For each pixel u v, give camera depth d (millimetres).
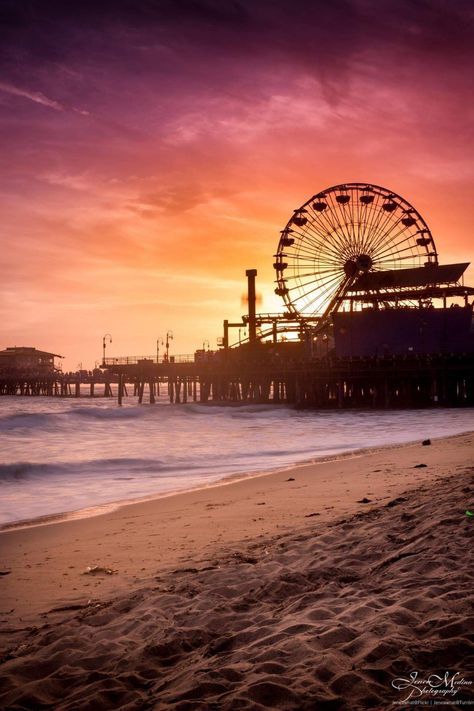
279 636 4727
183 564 7938
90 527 11438
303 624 4879
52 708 4086
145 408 57250
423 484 12227
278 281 68812
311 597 5738
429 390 66688
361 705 3572
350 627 4633
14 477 19062
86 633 5457
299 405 63250
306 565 7055
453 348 60094
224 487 15898
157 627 5391
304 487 14516
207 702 3748
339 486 14180
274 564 7191
